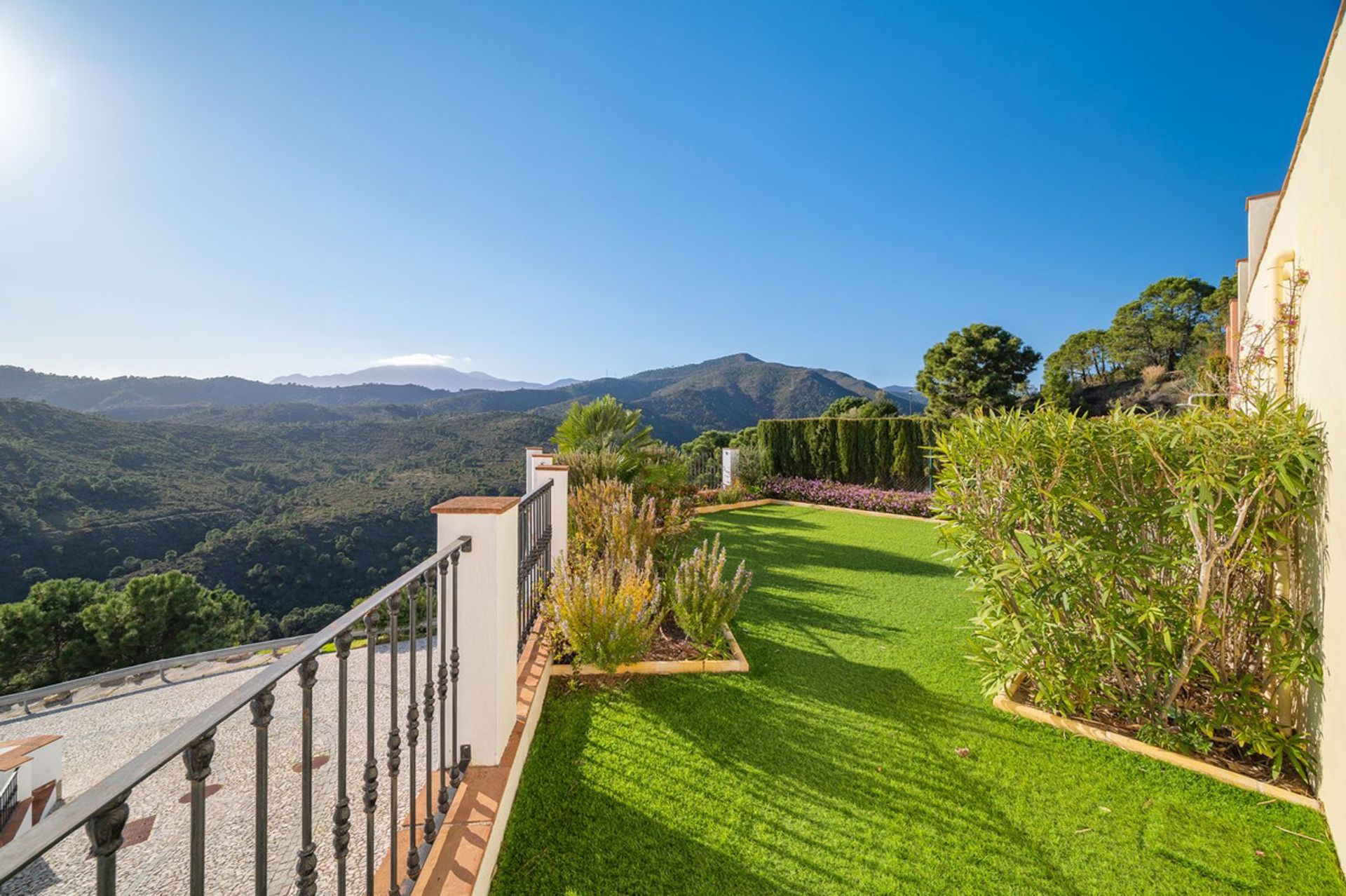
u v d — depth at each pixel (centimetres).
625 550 495
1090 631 280
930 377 2817
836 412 3056
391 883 158
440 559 206
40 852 57
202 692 759
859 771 247
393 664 167
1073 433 273
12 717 683
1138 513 265
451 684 218
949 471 323
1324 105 220
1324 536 218
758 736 275
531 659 335
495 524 224
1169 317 2905
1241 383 361
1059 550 278
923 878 189
